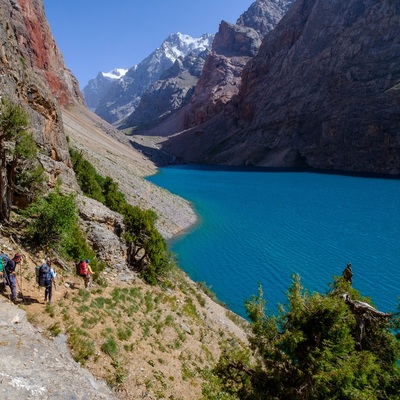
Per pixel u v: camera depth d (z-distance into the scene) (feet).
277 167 515.50
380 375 34.01
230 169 511.81
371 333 37.83
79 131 366.43
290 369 35.14
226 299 103.76
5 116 58.70
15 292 42.45
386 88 449.89
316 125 519.60
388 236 164.55
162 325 62.49
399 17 488.85
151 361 48.32
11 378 28.25
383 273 120.16
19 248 56.44
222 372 40.09
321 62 559.38
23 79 92.22
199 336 68.64
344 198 263.70
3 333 34.09
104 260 76.64
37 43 430.61
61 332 40.88
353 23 552.00
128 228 91.35
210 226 183.52
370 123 444.96
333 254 140.05
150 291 77.15
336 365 30.96
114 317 54.29
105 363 41.42
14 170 64.34
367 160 444.96
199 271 122.52
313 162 497.87
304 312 34.94
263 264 129.18
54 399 28.40
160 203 196.95
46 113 100.42
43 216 62.08
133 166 373.20
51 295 46.44
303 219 199.31
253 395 34.88
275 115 593.01
